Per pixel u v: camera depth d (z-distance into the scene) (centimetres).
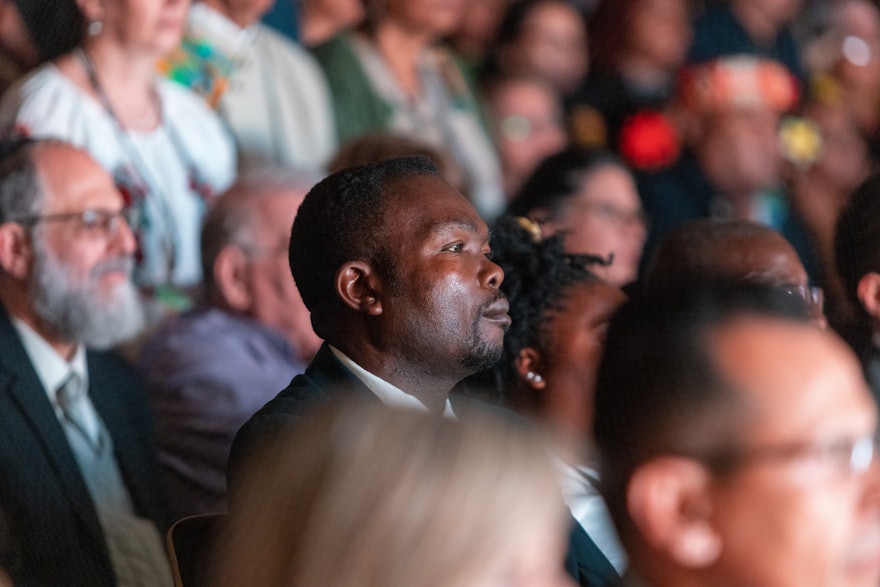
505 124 1144
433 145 841
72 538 612
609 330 362
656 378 337
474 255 485
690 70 1185
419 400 486
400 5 1048
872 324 670
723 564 330
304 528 270
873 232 668
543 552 272
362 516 265
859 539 327
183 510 702
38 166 684
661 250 610
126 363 710
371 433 276
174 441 712
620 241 831
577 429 557
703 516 330
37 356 665
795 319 342
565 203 823
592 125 1178
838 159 1227
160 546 667
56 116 790
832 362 331
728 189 1142
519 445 276
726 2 1311
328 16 1073
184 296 832
